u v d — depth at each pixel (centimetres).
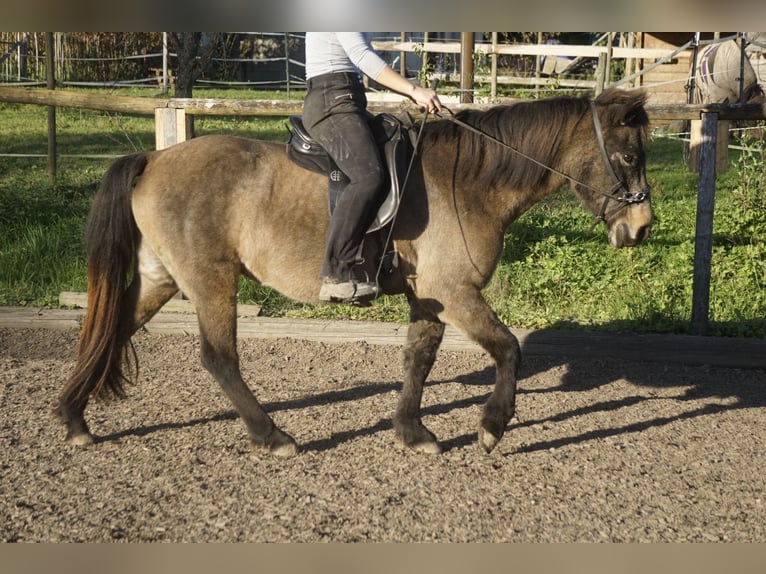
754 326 620
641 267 748
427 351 438
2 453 416
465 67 881
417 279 415
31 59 2067
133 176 414
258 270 418
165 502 367
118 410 483
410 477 397
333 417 479
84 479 388
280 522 351
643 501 377
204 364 416
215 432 451
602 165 420
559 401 517
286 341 633
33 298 698
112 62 2233
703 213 604
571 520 358
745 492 387
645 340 596
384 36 2038
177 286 438
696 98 1361
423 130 423
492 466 413
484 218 415
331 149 400
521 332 612
